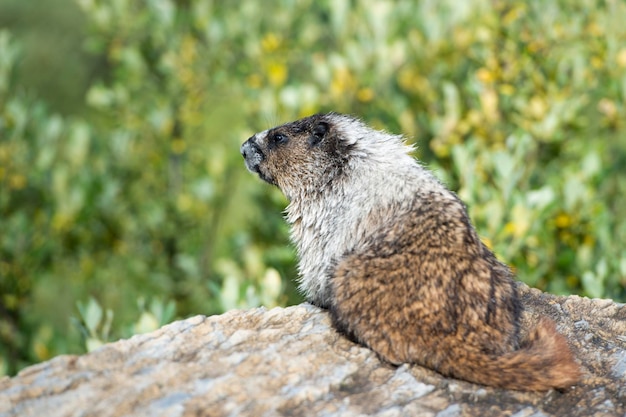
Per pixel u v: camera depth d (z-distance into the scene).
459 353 14.84
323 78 31.28
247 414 13.40
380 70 30.62
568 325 17.50
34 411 13.32
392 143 18.05
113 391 13.77
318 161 18.47
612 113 29.25
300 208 18.66
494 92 28.64
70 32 62.94
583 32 29.84
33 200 36.53
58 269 37.31
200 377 14.23
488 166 25.91
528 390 14.66
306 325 16.36
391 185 16.97
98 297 38.41
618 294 24.73
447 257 15.45
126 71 36.81
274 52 34.16
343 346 15.56
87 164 37.59
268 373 14.46
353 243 16.89
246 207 42.19
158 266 37.12
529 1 29.66
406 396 14.23
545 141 27.98
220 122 44.78
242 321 16.52
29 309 36.53
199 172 38.44
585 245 26.31
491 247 22.75
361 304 15.52
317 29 35.41
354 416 13.59
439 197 16.44
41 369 14.46
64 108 60.84
